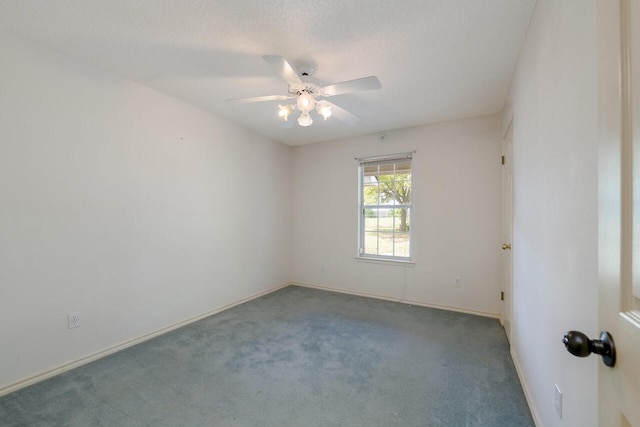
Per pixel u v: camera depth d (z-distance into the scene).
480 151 3.37
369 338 2.69
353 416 1.66
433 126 3.63
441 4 1.62
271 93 2.80
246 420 1.63
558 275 1.25
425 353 2.40
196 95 2.85
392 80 2.50
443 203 3.57
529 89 1.77
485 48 2.02
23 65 1.94
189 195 3.08
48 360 2.05
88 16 1.73
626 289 0.53
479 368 2.16
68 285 2.16
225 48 2.05
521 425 1.59
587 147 0.96
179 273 2.98
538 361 1.57
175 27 1.83
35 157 1.99
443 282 3.56
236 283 3.70
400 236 3.96
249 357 2.34
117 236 2.46
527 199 1.83
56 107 2.09
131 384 1.96
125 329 2.52
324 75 2.41
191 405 1.75
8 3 1.62
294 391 1.89
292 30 1.85
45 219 2.04
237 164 3.70
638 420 0.47
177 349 2.47
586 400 0.98
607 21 0.59
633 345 0.49
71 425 1.58
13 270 1.90
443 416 1.66
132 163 2.56
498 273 3.26
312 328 2.93
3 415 1.65
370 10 1.67
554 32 1.29
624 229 0.53
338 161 4.34
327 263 4.43
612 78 0.57
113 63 2.27
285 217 4.60
